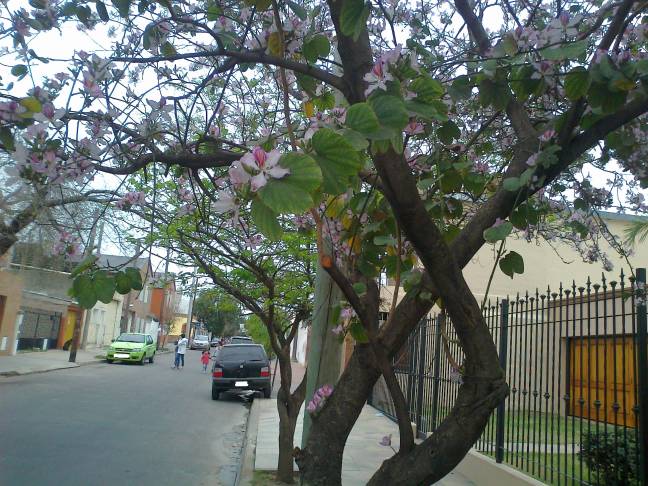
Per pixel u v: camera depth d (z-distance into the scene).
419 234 2.34
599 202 5.32
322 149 1.90
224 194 1.87
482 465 7.11
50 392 14.97
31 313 27.78
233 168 1.71
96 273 2.60
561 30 3.22
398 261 2.82
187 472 7.91
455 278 2.40
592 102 3.02
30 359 23.77
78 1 3.42
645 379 4.68
